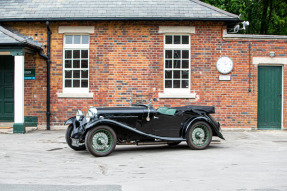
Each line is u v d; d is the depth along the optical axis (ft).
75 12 42.70
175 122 29.22
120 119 27.81
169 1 44.27
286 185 17.60
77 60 43.14
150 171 21.24
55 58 42.93
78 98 42.63
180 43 43.01
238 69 42.47
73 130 27.84
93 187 17.39
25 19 41.91
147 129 28.45
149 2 44.11
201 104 42.34
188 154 27.22
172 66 42.78
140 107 28.81
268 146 31.14
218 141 31.07
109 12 42.42
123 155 27.09
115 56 42.65
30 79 42.98
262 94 42.91
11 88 44.78
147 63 42.55
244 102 42.42
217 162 23.85
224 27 42.52
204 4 43.55
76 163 23.94
